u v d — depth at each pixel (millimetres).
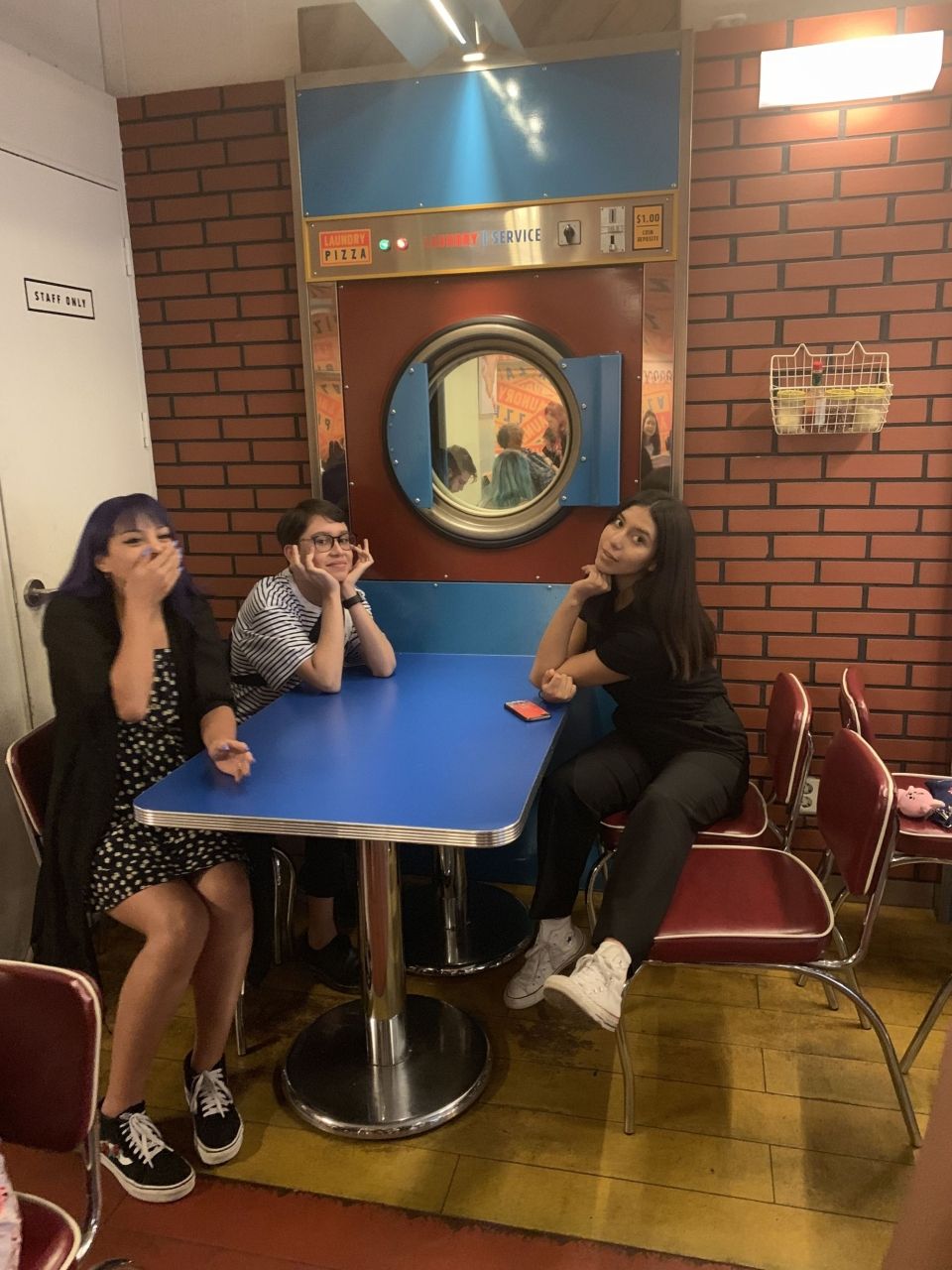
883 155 2240
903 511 2418
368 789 1652
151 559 1771
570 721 2678
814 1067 2035
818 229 2307
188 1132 1901
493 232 2408
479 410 2578
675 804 1959
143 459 2773
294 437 2713
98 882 1778
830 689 2570
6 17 2273
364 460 2635
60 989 1162
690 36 2211
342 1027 2160
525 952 2494
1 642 2238
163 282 2686
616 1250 1596
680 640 2160
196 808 1583
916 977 2334
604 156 2312
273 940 2205
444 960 2426
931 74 2025
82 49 2529
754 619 2566
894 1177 1740
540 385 2516
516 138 2344
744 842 2148
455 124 2367
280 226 2572
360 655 2516
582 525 2553
